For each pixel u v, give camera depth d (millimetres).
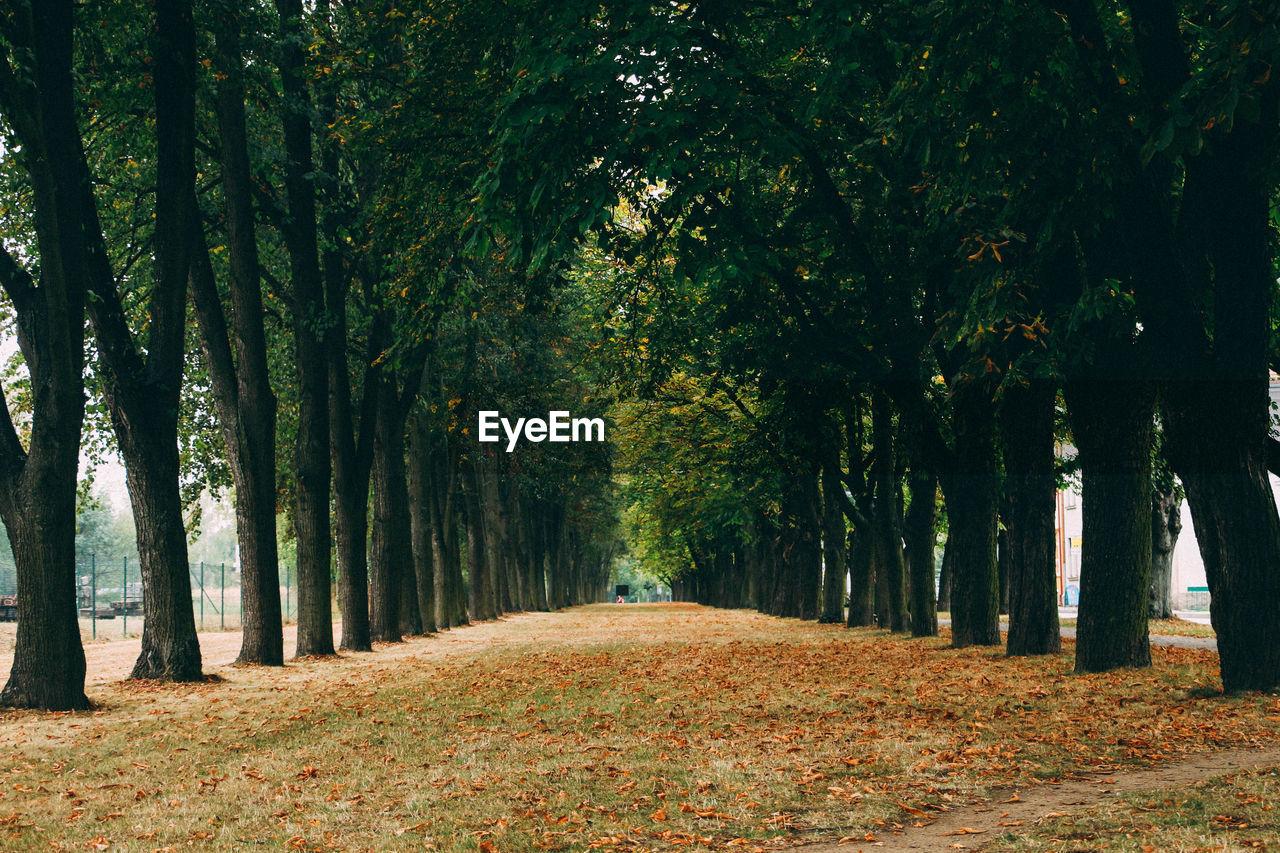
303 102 20984
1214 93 9062
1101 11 13422
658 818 7105
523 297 27000
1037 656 17312
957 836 6410
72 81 14922
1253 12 8766
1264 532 11438
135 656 26969
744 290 19000
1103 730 9875
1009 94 10781
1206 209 11383
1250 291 11359
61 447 14289
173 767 9836
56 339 14180
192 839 6961
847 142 16562
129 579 118250
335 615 70562
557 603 71938
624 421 35344
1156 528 33281
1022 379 13430
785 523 44594
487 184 11773
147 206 22609
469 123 16906
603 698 14281
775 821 6949
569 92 11266
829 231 18562
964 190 11570
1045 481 17938
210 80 19750
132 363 17328
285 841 6793
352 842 6734
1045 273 14305
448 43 16672
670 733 10828
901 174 15938
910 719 11047
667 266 20828
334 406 26344
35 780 9320
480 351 31203
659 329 23906
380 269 23500
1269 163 10703
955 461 20344
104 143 20500
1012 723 10539
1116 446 14406
